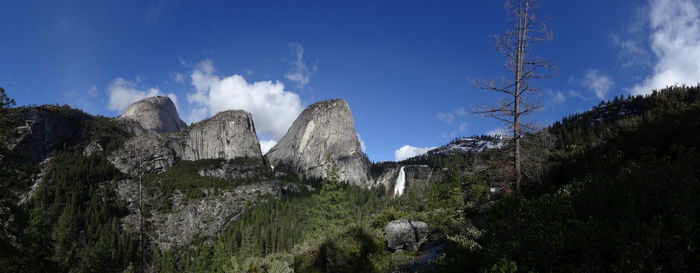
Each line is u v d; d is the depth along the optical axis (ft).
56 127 541.34
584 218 17.46
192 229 394.11
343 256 42.42
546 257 14.60
